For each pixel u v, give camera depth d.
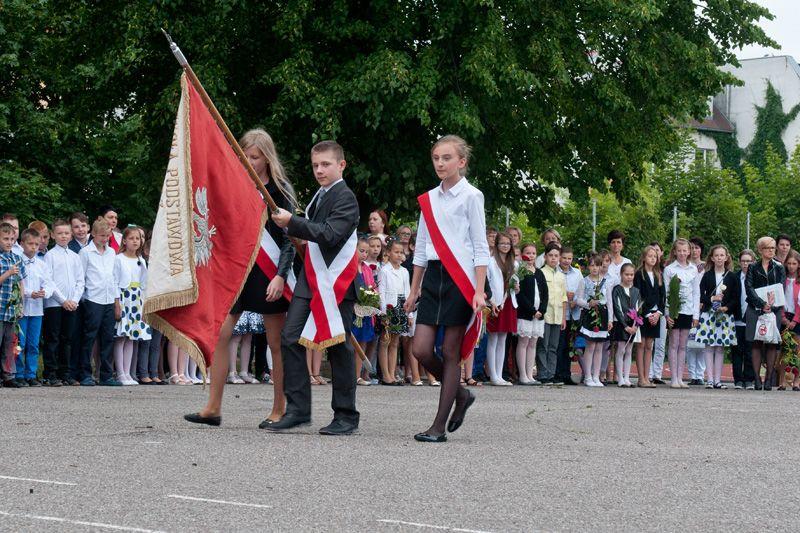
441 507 4.71
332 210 7.42
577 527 4.38
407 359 15.62
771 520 4.67
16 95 27.25
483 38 19.66
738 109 71.12
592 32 21.75
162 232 7.21
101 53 22.28
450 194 7.31
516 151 23.14
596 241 40.09
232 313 7.69
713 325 17.34
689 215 46.31
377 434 7.54
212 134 7.45
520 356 16.41
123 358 14.02
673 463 6.46
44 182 26.12
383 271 15.18
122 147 28.23
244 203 7.48
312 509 4.57
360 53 19.86
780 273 16.84
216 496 4.82
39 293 13.19
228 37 20.34
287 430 7.59
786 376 18.72
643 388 16.34
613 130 23.06
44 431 7.27
